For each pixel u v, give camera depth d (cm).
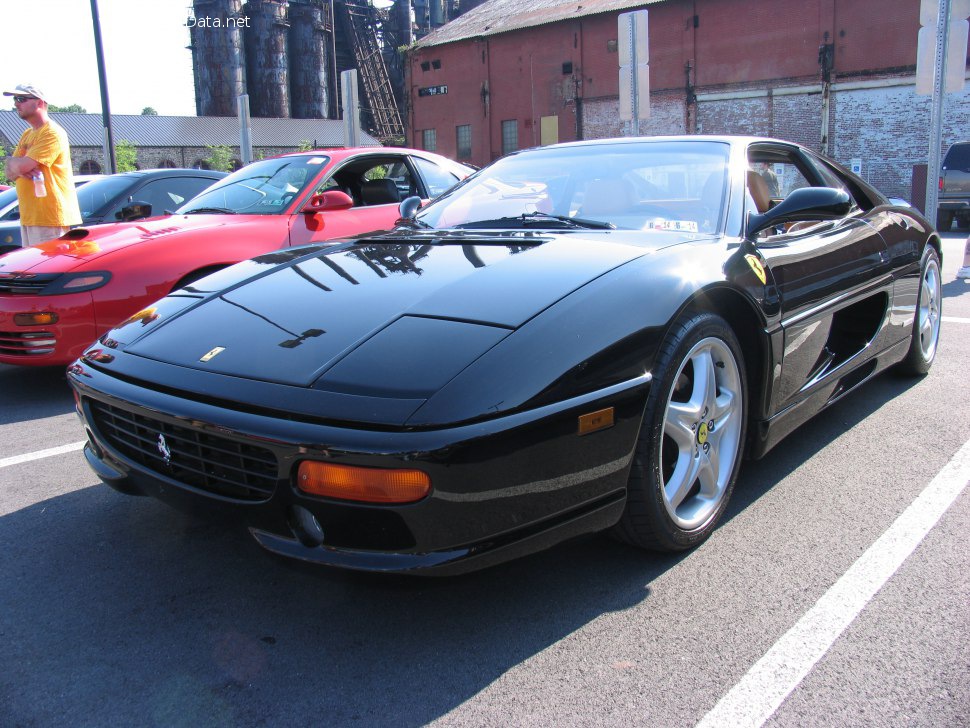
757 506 242
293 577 206
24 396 414
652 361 183
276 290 211
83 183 708
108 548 225
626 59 885
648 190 262
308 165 493
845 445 294
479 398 153
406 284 197
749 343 228
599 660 166
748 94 2381
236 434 160
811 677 158
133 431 191
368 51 4559
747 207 251
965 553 209
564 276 189
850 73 2178
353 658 169
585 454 169
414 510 149
